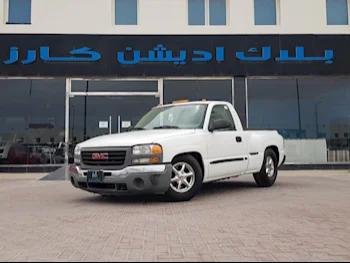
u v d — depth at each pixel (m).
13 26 13.52
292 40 13.87
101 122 13.56
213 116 7.57
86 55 13.58
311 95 13.94
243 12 13.91
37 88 13.52
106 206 6.48
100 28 13.65
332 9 14.29
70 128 13.48
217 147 7.36
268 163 8.97
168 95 13.73
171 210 6.01
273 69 13.78
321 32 13.96
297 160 13.73
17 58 13.43
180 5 13.83
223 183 9.75
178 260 3.55
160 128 7.49
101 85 13.67
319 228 4.76
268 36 13.85
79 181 6.80
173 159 6.63
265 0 14.24
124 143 6.43
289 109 13.84
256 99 13.80
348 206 6.28
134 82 13.73
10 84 13.49
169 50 13.71
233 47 13.78
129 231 4.66
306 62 13.87
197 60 13.70
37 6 13.59
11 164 13.27
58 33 13.56
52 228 4.89
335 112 13.94
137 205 6.52
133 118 13.63
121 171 6.29
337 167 13.69
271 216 5.49
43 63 13.49
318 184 9.52
